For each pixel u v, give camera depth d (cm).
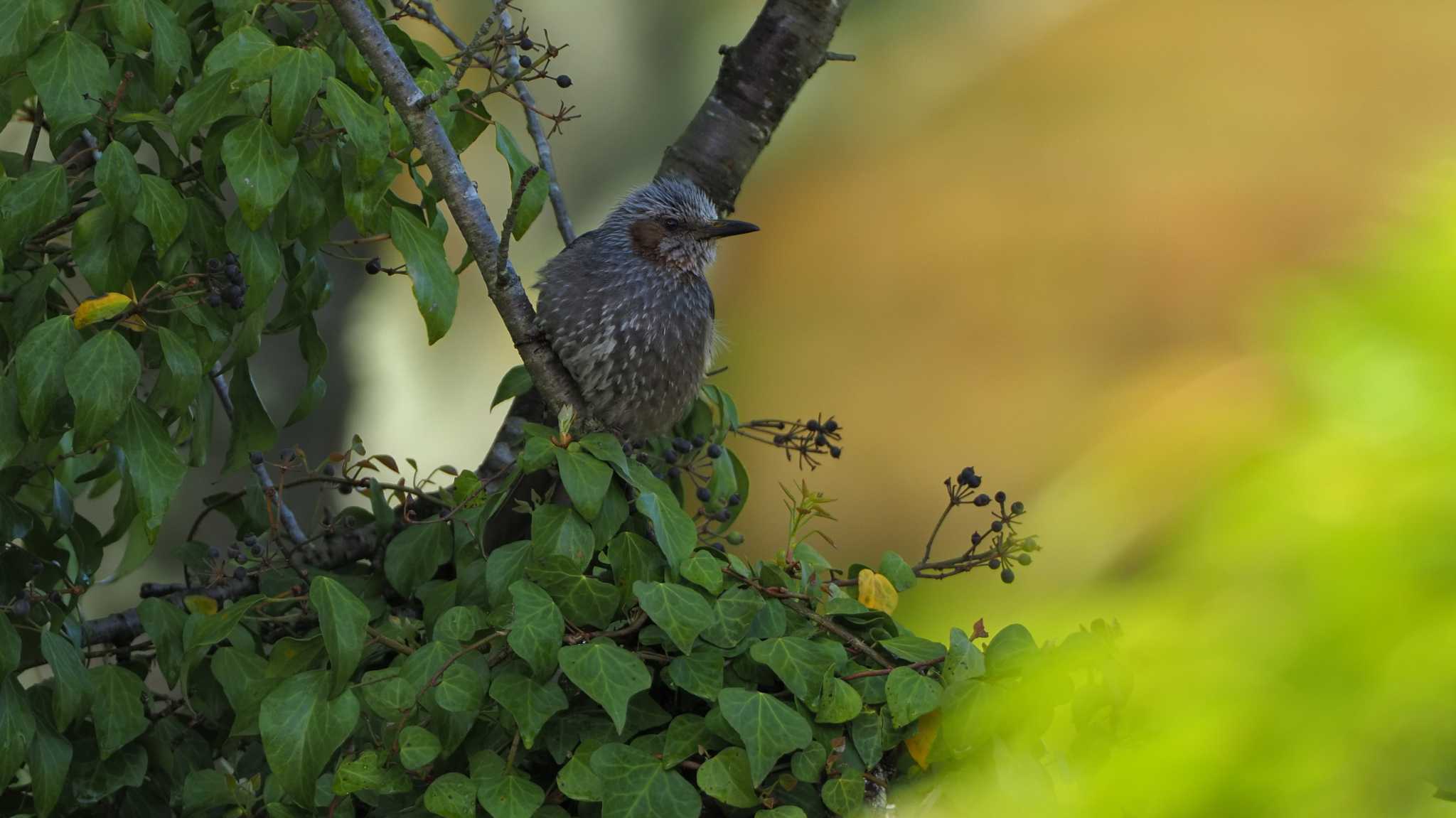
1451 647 245
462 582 579
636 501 525
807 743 475
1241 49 2122
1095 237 2084
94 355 509
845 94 2300
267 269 558
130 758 601
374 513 683
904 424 2075
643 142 1939
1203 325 1936
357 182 580
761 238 2289
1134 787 270
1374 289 270
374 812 507
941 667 499
